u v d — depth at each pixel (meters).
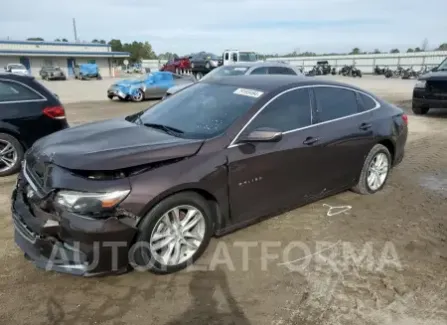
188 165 3.29
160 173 3.13
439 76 11.48
